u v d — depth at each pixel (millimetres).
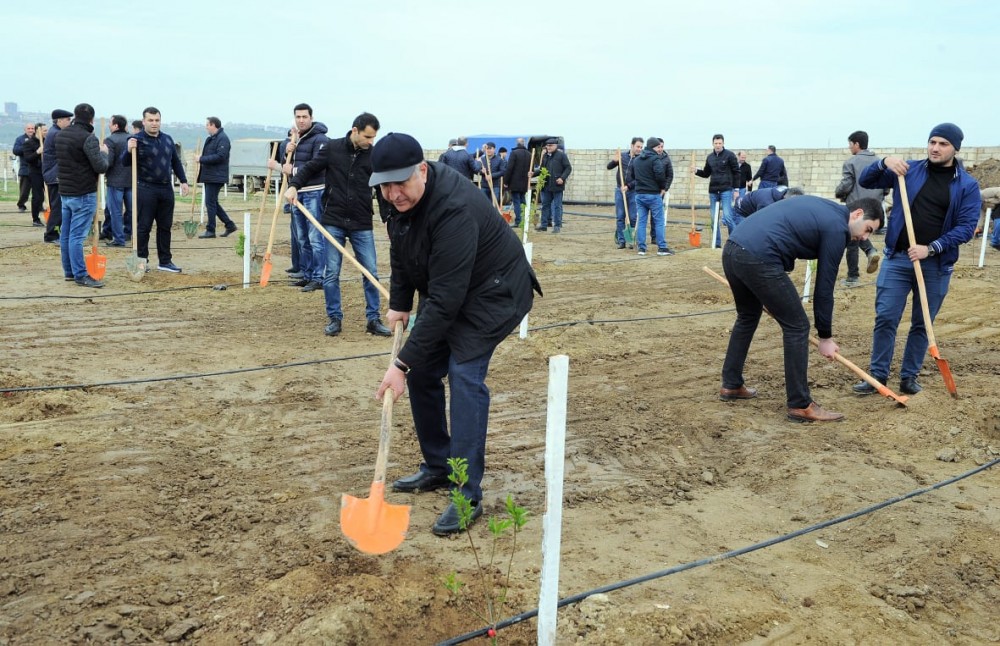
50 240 14273
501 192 19531
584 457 5539
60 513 4355
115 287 10586
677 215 25188
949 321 9781
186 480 4895
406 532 3943
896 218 6664
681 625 3568
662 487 5133
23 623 3422
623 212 16281
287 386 6762
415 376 4645
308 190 10258
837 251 6020
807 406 6281
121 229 13984
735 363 6691
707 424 6148
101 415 5891
